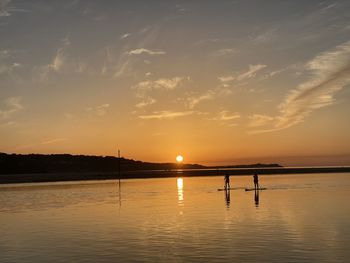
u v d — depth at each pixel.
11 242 25.69
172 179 136.00
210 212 37.12
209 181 111.25
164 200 51.09
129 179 144.38
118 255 21.39
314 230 27.08
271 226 28.81
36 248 23.70
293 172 198.88
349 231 26.62
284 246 22.42
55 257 21.36
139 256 21.08
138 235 26.66
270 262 19.25
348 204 42.16
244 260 19.73
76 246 23.81
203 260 19.94
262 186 77.25
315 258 19.84
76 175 196.50
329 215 33.94
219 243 23.50
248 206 41.38
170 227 29.38
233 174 185.88
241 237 25.05
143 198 55.22
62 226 31.25
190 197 55.00
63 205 47.59
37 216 38.00
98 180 140.38
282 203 43.75
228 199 50.09
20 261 20.80
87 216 36.84
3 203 52.31
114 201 51.44
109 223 32.06
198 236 25.70
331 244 22.81
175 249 22.38
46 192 73.62
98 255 21.50
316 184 82.00
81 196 61.59
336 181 94.75
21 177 173.12
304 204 42.47
